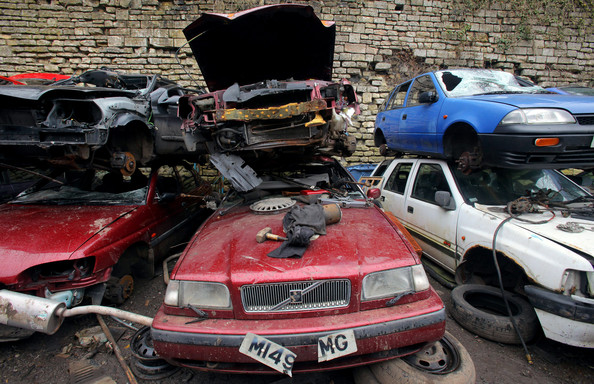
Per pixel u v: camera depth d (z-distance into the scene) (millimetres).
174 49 7277
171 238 4102
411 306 1932
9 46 6977
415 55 7836
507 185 3320
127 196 3775
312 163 3840
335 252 2047
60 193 3904
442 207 3387
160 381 2330
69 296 2670
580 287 2154
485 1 7781
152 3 7082
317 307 1887
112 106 3527
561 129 2770
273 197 3121
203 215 5227
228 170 3166
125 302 3361
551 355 2496
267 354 1762
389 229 2402
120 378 2379
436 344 2281
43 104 3318
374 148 8078
